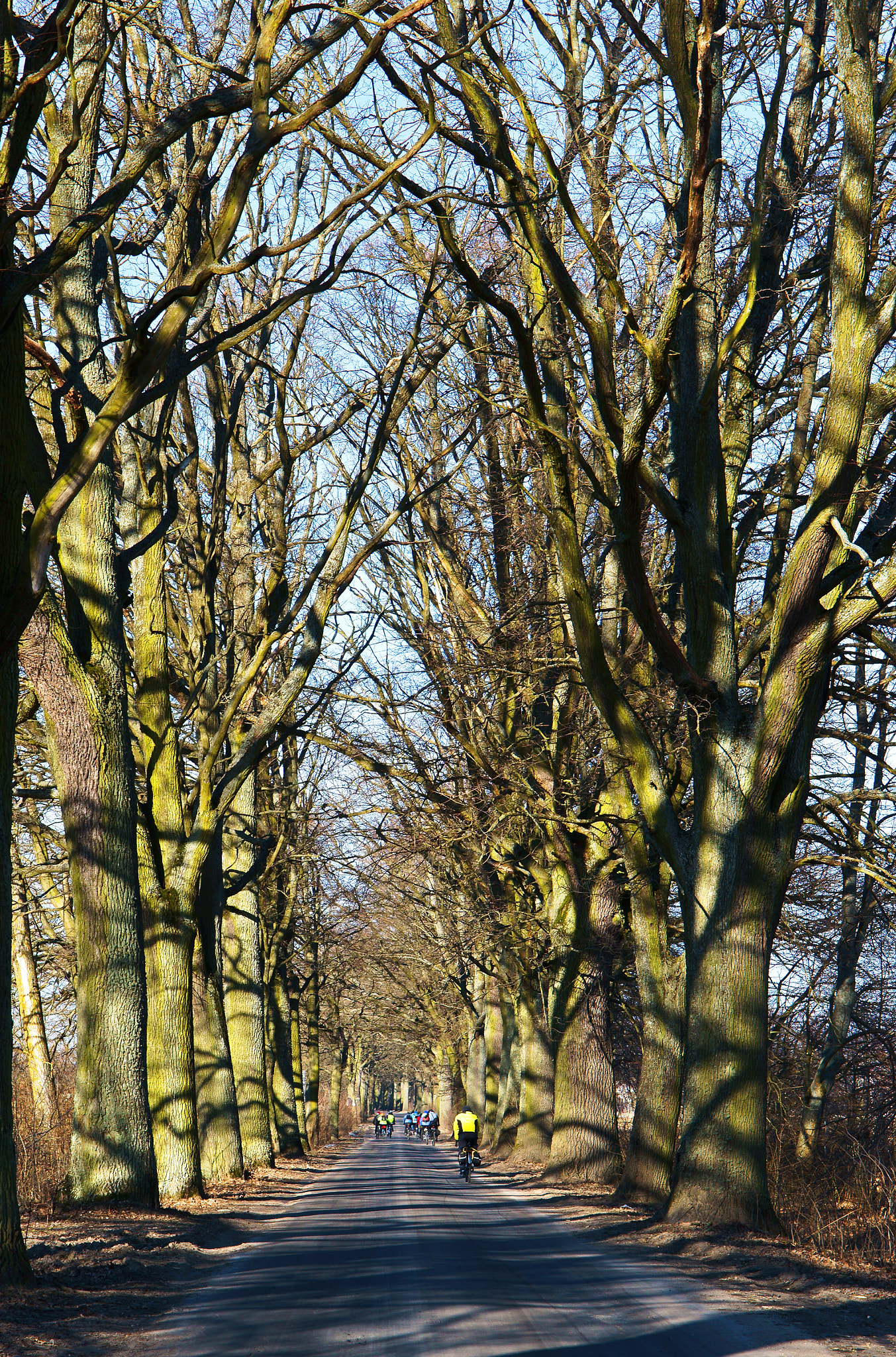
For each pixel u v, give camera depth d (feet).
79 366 41.34
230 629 82.43
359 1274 38.88
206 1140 84.79
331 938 145.07
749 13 58.49
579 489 72.79
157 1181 55.57
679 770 72.49
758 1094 52.11
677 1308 33.24
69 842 54.70
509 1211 66.13
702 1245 45.91
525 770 82.58
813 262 61.93
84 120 54.24
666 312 45.65
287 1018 141.59
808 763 54.65
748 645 63.72
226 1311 31.91
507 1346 27.04
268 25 35.40
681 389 57.21
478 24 60.18
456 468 78.02
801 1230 51.11
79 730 54.80
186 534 78.33
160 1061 65.87
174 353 62.13
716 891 53.88
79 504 55.57
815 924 80.94
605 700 58.59
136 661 67.21
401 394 70.85
